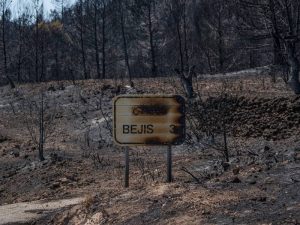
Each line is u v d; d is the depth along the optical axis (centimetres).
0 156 1574
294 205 661
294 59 1642
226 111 1423
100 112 2139
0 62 5400
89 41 5519
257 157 991
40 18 5238
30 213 915
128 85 2512
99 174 1202
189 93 1730
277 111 1398
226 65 3944
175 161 1185
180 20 4666
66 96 2609
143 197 796
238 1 2466
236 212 667
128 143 880
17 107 2759
